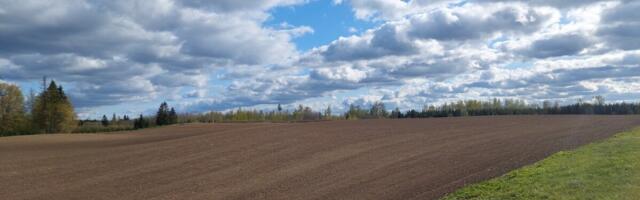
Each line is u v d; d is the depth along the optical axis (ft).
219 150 85.10
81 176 64.69
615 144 64.28
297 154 77.87
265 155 77.92
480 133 97.50
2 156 86.07
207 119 312.71
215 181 59.36
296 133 107.34
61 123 268.41
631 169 44.06
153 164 72.95
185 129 165.48
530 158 62.49
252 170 65.77
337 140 93.30
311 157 74.43
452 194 44.32
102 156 83.25
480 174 54.49
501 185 44.45
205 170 66.80
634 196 34.91
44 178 63.67
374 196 48.47
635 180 39.65
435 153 73.20
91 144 109.40
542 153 66.03
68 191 55.83
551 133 92.48
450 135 95.76
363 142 89.35
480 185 46.11
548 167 50.47
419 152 75.00
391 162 67.41
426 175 56.75
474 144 80.84
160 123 304.91
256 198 50.21
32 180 62.39
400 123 132.16
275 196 50.75
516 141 81.76
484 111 267.18
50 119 265.34
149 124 306.96
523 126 110.93
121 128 306.76
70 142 117.50
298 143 90.58
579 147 67.87
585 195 36.55
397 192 49.32
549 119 134.51
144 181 60.49
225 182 58.59
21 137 139.13
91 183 59.98
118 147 97.50
